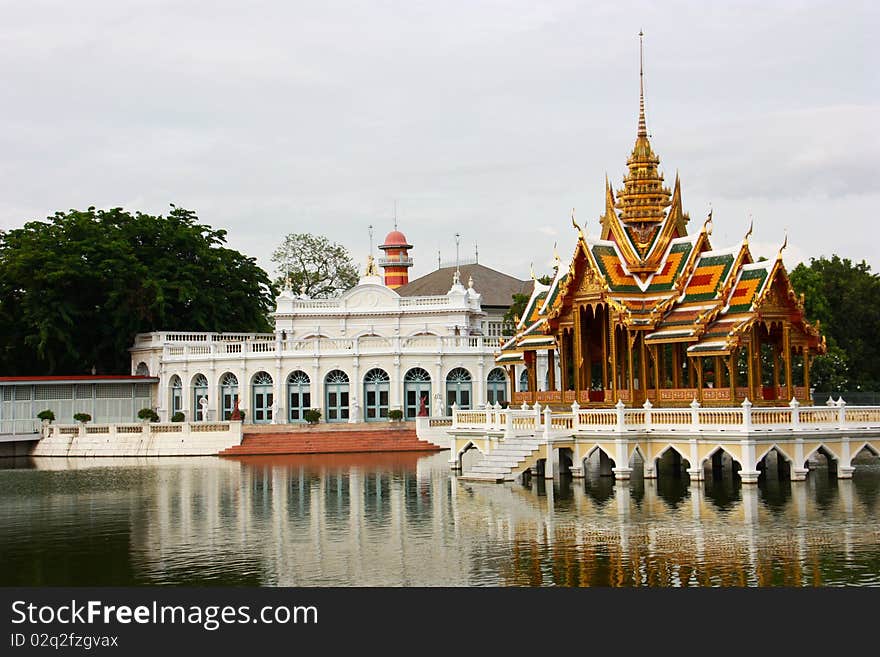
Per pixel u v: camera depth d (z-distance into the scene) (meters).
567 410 57.03
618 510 41.38
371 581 30.05
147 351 100.62
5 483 59.34
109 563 33.28
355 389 91.69
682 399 52.50
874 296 100.69
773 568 30.20
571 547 33.78
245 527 40.03
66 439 86.75
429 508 43.59
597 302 54.72
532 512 41.44
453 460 60.75
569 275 55.84
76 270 99.44
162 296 101.12
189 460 77.31
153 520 42.47
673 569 30.34
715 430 48.06
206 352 97.44
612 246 56.12
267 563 32.78
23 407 91.88
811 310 89.75
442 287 128.88
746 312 50.56
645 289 54.94
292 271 136.88
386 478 57.91
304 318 106.62
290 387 93.38
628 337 53.31
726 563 30.94
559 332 57.31
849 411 49.72
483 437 58.19
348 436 83.88
